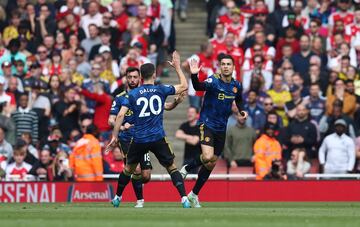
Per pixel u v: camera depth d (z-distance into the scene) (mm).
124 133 50438
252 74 74250
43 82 76188
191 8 90500
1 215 40906
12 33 84062
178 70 47438
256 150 66625
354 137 70125
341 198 63500
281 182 63812
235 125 68250
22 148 66875
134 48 77688
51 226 32500
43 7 85250
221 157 68688
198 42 87438
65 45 81688
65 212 43656
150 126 47094
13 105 73375
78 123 73188
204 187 63906
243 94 76625
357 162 68750
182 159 75688
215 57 78000
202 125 49594
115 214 41125
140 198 51219
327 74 75938
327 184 63656
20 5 85938
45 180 66000
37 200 63875
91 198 63719
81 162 64562
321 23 83125
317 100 72812
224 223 33938
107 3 88875
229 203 59906
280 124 70938
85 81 74500
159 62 81375
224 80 49219
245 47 80000
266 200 63875
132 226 32344
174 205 54844
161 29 83062
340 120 67438
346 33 81062
